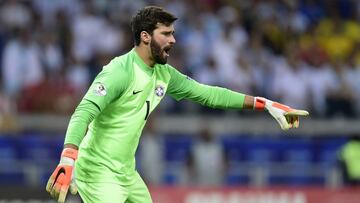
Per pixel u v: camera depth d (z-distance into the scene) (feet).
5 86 178.81
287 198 156.15
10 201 150.92
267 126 180.34
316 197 157.07
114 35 192.44
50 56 182.50
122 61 74.59
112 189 75.31
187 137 174.81
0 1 191.83
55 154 166.61
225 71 188.44
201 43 192.75
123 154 75.77
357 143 168.55
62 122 173.78
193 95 81.76
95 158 75.66
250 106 82.94
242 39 198.29
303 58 199.93
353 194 157.69
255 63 194.49
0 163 164.66
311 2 217.97
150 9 75.00
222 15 203.62
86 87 180.86
